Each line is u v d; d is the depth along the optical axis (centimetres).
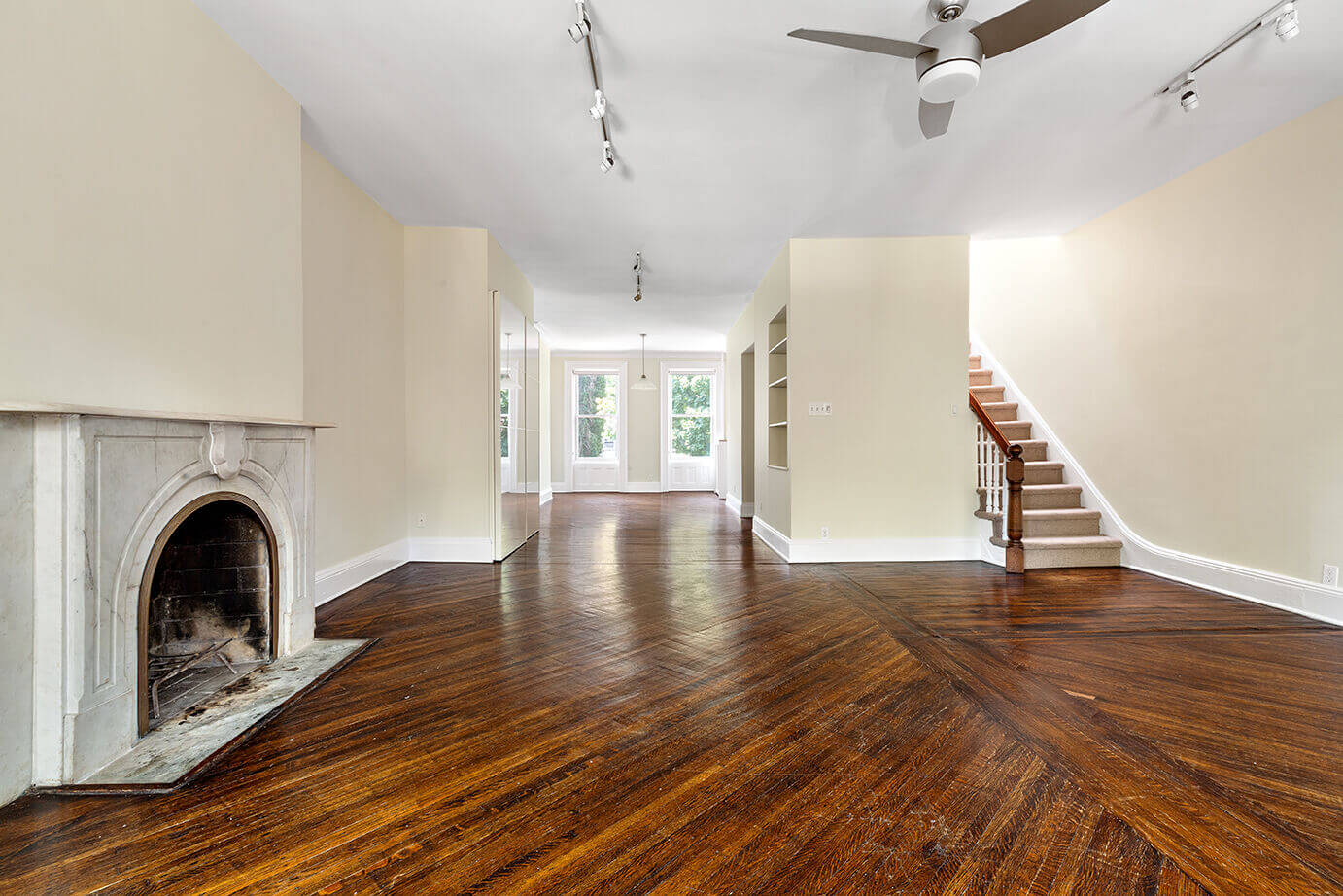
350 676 256
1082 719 215
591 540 623
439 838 149
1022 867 139
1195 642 296
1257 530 361
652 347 1111
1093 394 492
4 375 163
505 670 263
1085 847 146
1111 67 276
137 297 205
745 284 652
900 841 149
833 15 239
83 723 171
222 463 224
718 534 662
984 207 445
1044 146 354
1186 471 409
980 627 323
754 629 321
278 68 273
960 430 501
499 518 499
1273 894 131
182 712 215
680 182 397
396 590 405
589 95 298
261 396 271
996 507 489
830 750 194
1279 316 343
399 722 213
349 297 395
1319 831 152
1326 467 322
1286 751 192
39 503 167
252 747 195
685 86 291
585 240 509
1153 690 240
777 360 624
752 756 190
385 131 331
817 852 144
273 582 266
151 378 210
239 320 256
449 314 484
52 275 176
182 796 167
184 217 226
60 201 179
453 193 416
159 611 254
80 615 170
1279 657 275
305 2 230
